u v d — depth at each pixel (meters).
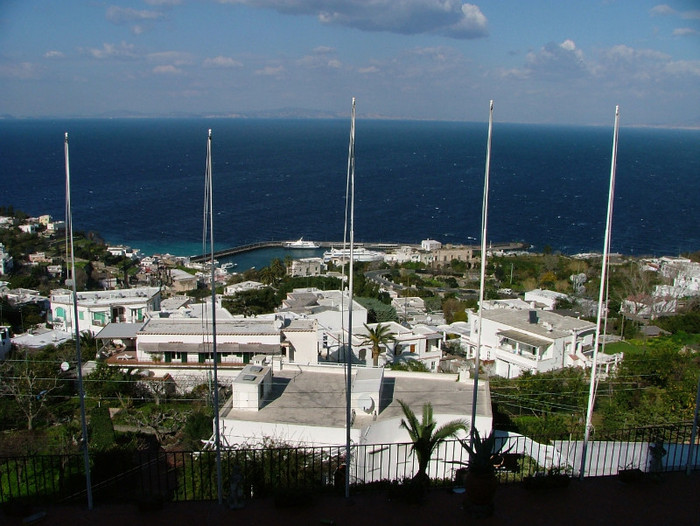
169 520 14.43
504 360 51.53
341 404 27.89
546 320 54.31
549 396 38.00
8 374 42.00
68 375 42.38
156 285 111.19
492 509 14.65
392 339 50.66
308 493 15.34
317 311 58.47
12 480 22.09
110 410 39.16
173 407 38.94
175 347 43.06
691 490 15.95
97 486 22.06
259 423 25.70
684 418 31.14
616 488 16.00
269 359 38.31
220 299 82.44
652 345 53.94
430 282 128.12
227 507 15.01
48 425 37.47
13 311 74.56
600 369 43.88
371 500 15.35
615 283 95.38
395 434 26.22
